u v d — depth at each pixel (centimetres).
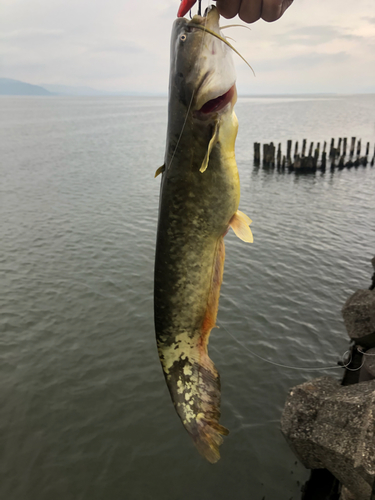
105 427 146
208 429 42
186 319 44
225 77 39
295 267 275
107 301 231
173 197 41
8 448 137
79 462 133
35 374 172
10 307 223
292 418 106
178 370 44
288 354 183
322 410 100
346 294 237
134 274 266
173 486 124
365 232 348
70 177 580
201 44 38
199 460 132
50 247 313
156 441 140
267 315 214
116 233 346
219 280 44
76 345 192
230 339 194
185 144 40
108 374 173
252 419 147
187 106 39
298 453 105
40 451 136
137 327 206
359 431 87
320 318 211
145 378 171
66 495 121
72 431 144
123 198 465
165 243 42
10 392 162
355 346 169
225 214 41
